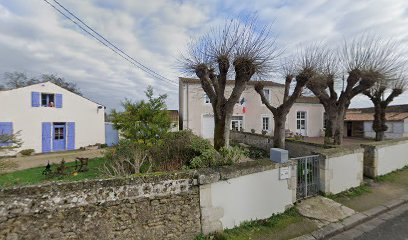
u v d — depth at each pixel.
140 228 3.43
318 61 10.08
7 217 2.75
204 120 19.84
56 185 3.04
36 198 2.90
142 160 7.52
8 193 2.79
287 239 4.07
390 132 21.34
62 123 17.06
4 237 2.73
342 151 6.47
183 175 3.81
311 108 23.67
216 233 4.01
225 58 7.44
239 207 4.36
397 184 7.32
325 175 5.99
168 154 7.91
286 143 11.71
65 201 3.03
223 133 7.62
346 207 5.41
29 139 15.50
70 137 17.16
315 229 4.40
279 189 4.99
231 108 7.60
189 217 3.81
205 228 3.94
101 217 3.21
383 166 8.14
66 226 3.02
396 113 23.02
